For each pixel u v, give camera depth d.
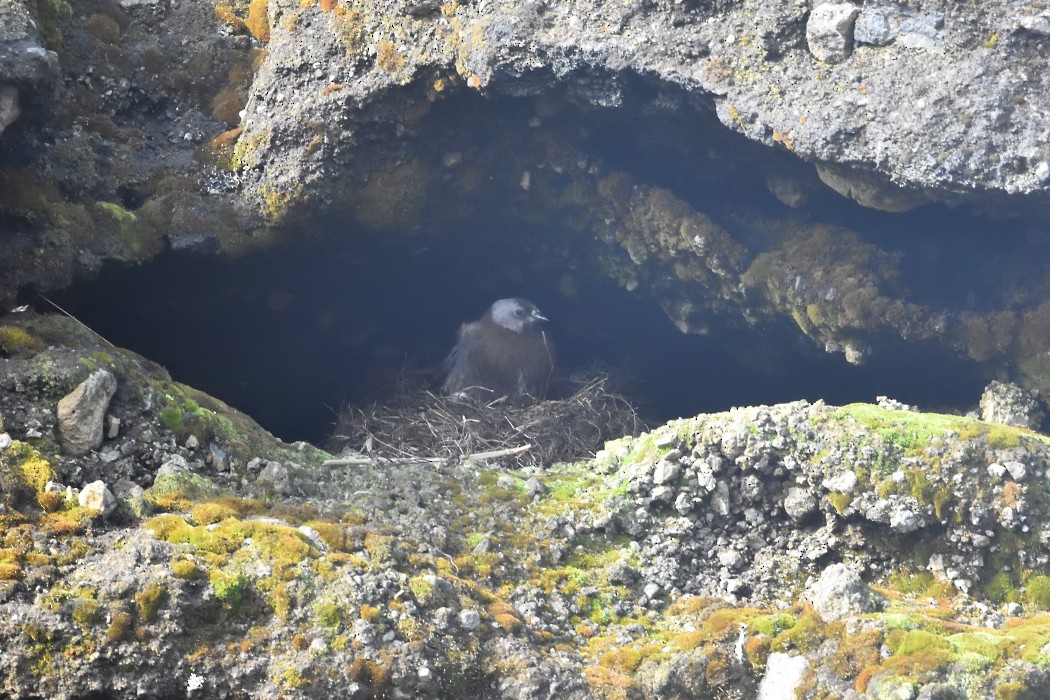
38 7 12.45
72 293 12.01
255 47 13.16
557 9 11.62
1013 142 10.27
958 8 10.52
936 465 10.45
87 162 12.29
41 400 9.98
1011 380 12.00
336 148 12.34
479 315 15.24
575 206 13.15
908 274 12.16
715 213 12.71
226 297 13.22
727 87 11.09
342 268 13.56
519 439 13.57
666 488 10.85
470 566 10.09
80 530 9.10
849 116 10.68
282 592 8.88
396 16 12.18
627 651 9.54
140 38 13.17
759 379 14.10
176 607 8.64
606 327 15.05
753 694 9.31
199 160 12.69
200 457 10.50
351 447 13.52
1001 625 9.80
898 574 10.40
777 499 10.78
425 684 8.73
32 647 8.46
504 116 12.43
